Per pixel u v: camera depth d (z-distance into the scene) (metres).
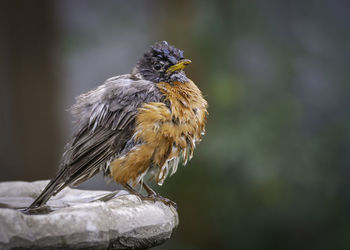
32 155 14.38
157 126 6.39
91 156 6.42
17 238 4.30
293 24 15.62
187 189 13.83
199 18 14.31
